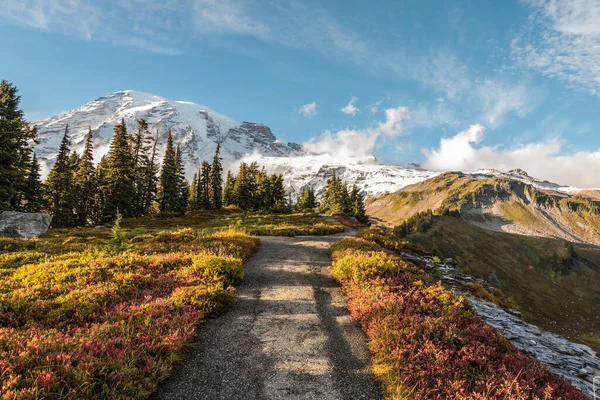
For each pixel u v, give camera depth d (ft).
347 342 24.43
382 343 22.67
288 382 18.92
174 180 211.41
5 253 51.49
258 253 58.70
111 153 170.40
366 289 33.22
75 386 15.55
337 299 34.19
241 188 280.10
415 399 17.57
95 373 16.84
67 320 24.59
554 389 20.11
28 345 18.17
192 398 17.22
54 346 18.66
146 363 18.72
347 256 47.01
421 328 24.36
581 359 31.65
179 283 34.12
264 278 41.39
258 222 131.85
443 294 33.19
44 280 34.14
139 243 64.03
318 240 80.38
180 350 21.48
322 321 28.12
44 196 168.45
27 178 147.33
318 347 23.30
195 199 287.89
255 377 19.30
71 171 169.89
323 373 20.04
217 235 73.67
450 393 18.02
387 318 25.80
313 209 301.43
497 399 17.87
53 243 68.33
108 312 25.77
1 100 133.28
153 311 25.63
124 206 174.50
